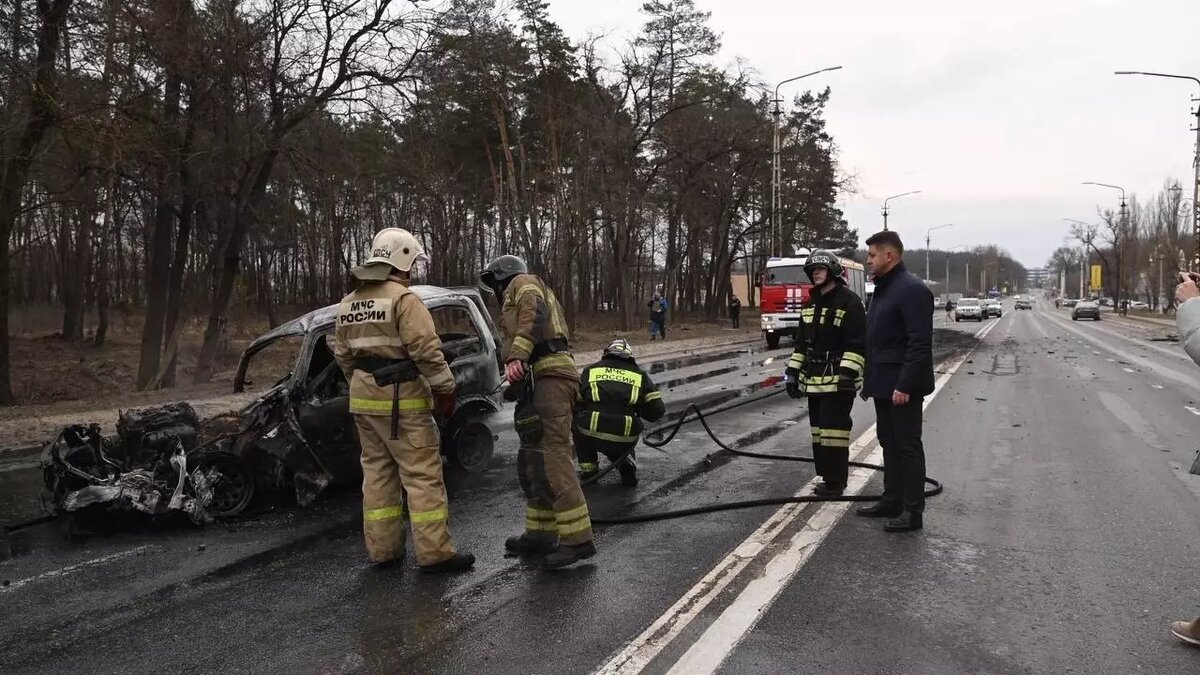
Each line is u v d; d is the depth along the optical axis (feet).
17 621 14.08
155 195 57.62
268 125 54.03
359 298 15.78
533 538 16.94
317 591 15.12
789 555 16.49
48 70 42.73
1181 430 31.76
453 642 12.61
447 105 62.54
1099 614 13.42
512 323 15.93
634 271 168.86
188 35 48.21
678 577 15.30
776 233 123.65
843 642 12.36
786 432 32.12
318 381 21.98
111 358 91.76
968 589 14.56
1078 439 29.81
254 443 20.76
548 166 113.60
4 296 50.31
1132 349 82.33
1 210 48.42
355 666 11.90
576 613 13.64
